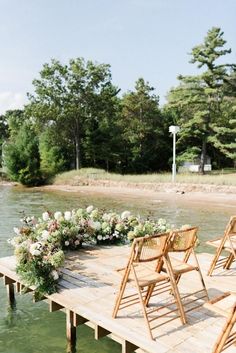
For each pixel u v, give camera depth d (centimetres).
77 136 3878
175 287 453
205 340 409
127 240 816
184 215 1614
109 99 4003
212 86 3025
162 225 813
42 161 3456
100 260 686
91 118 3969
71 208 1862
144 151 4028
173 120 4019
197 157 3769
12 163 3288
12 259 700
